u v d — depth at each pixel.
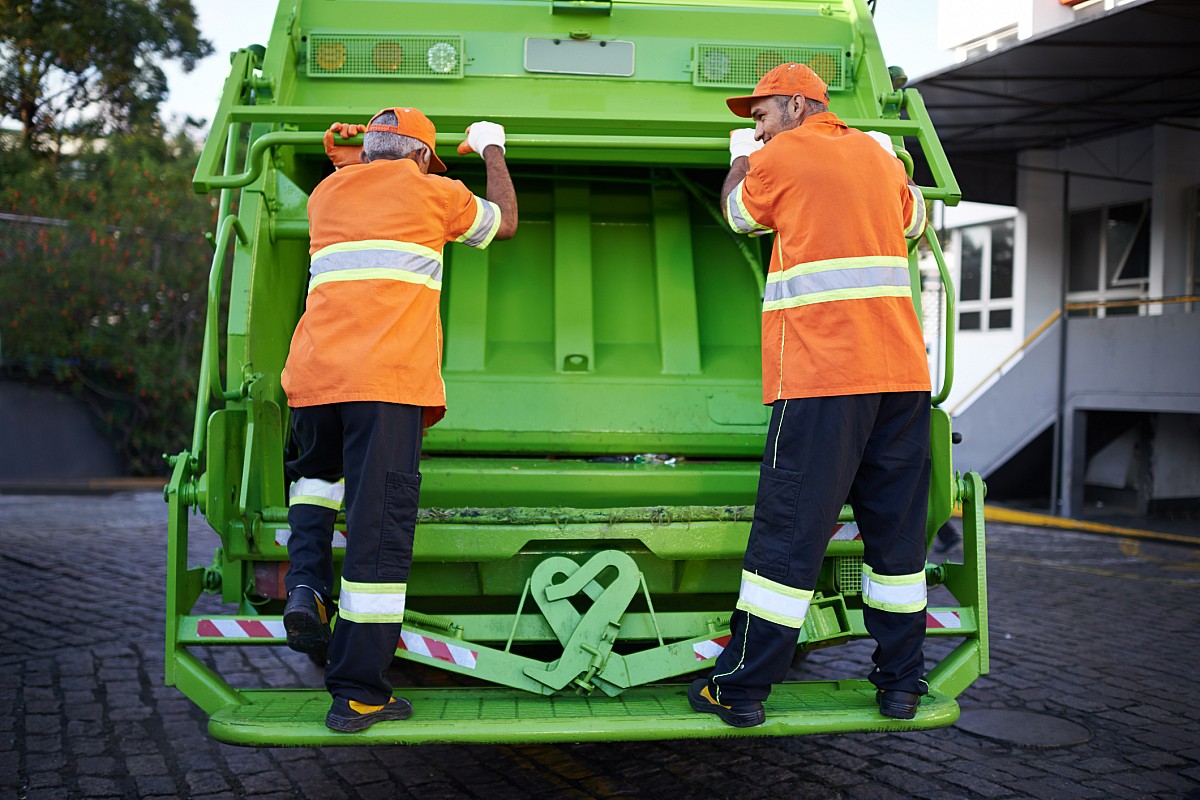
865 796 3.55
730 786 3.64
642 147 3.28
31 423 16.23
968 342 15.57
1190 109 11.65
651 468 3.65
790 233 2.86
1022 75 10.10
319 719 2.78
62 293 16.28
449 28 4.12
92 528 10.40
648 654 3.05
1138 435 13.27
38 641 5.64
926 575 3.49
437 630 3.08
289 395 2.89
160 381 16.44
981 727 4.32
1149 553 9.82
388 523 2.77
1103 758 3.96
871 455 2.91
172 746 3.98
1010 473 14.02
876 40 4.22
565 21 4.17
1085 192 13.92
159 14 20.05
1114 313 13.77
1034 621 6.50
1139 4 8.07
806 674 5.07
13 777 3.64
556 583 3.18
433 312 2.93
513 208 3.12
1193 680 5.10
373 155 3.00
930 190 3.30
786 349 2.86
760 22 4.28
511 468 3.56
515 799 3.50
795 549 2.79
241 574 3.38
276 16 3.98
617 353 4.16
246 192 3.55
